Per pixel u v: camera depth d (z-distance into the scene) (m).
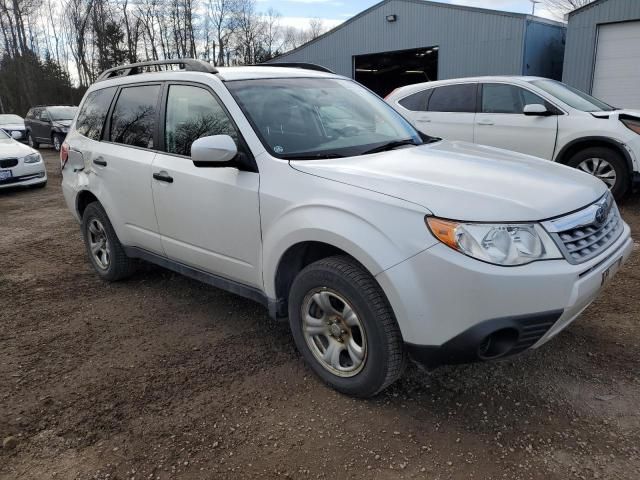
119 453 2.56
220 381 3.14
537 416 2.71
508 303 2.34
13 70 48.41
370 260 2.54
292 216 2.90
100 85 4.88
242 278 3.41
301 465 2.44
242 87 3.53
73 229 7.14
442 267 2.38
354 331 2.82
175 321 4.00
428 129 8.22
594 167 6.93
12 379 3.25
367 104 4.05
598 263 2.61
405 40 20.45
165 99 3.92
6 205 9.17
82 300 4.50
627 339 3.42
